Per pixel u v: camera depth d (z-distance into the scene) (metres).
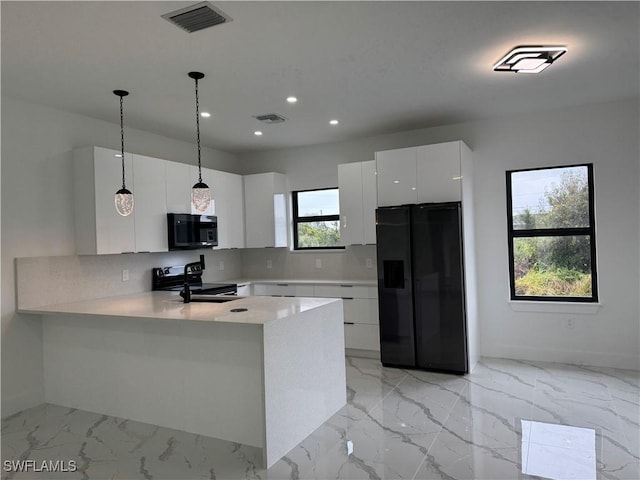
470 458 2.66
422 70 3.38
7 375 3.59
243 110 4.23
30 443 3.01
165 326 3.24
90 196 4.00
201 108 4.13
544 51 3.03
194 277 5.40
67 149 4.09
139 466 2.67
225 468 2.63
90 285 4.23
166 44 2.81
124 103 3.94
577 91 4.00
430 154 4.49
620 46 3.03
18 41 2.71
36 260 3.79
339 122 4.78
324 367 3.34
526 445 2.81
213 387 3.06
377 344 4.93
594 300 4.52
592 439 2.87
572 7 2.50
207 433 3.09
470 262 4.57
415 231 4.46
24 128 3.77
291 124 4.79
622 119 4.31
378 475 2.50
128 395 3.42
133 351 3.38
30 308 3.66
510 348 4.81
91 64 3.08
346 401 3.65
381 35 2.78
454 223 4.29
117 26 2.56
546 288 4.73
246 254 6.37
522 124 4.71
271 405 2.71
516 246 4.86
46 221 3.89
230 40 2.78
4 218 3.61
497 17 2.59
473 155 4.91
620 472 2.47
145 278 4.84
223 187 5.58
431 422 3.20
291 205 6.09
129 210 3.47
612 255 4.38
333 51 2.99
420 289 4.45
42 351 3.83
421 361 4.46
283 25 2.61
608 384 3.89
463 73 3.47
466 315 4.30
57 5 2.31
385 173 4.71
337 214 5.82
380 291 4.66
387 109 4.37
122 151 4.24
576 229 4.58
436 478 2.45
